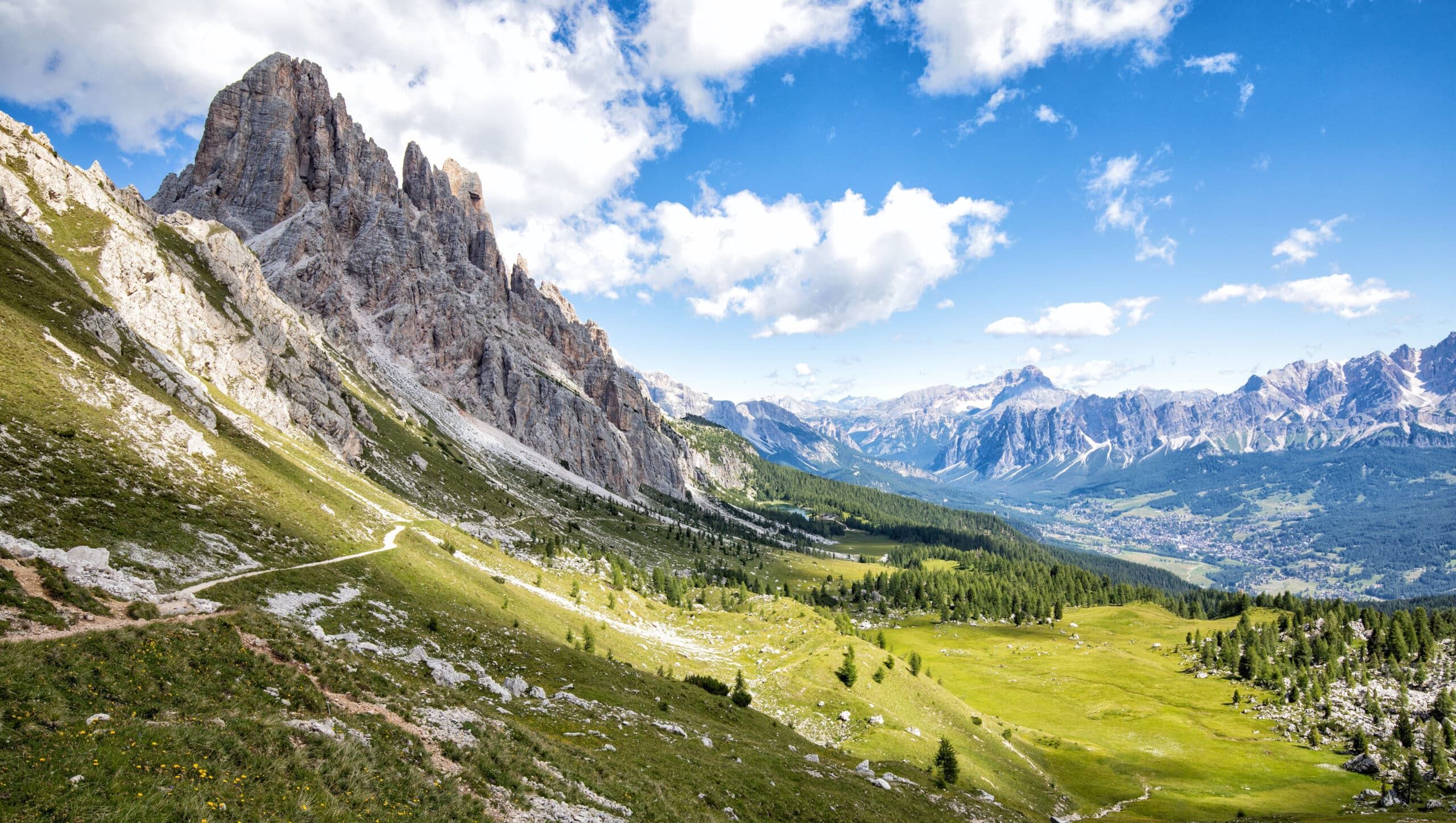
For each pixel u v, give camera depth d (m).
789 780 58.72
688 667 122.38
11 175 133.12
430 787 27.66
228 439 102.69
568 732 49.47
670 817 37.78
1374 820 86.00
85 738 21.64
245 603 50.78
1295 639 180.88
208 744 23.58
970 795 81.31
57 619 30.66
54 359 76.69
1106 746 126.06
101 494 59.50
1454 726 120.31
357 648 51.47
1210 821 92.00
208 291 170.75
